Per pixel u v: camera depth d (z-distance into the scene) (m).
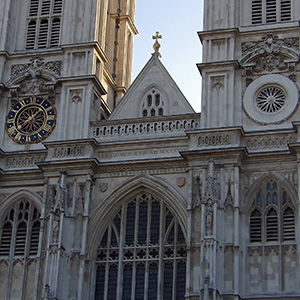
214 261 72.25
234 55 82.19
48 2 90.12
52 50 86.62
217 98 80.62
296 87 79.81
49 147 81.00
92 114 83.50
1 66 86.62
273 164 77.00
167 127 80.75
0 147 83.81
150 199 78.94
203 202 74.38
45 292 73.38
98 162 79.62
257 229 75.69
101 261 77.56
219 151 76.75
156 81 84.25
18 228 80.75
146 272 76.44
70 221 77.88
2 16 88.88
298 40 81.50
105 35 91.12
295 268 73.56
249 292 73.44
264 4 84.62
